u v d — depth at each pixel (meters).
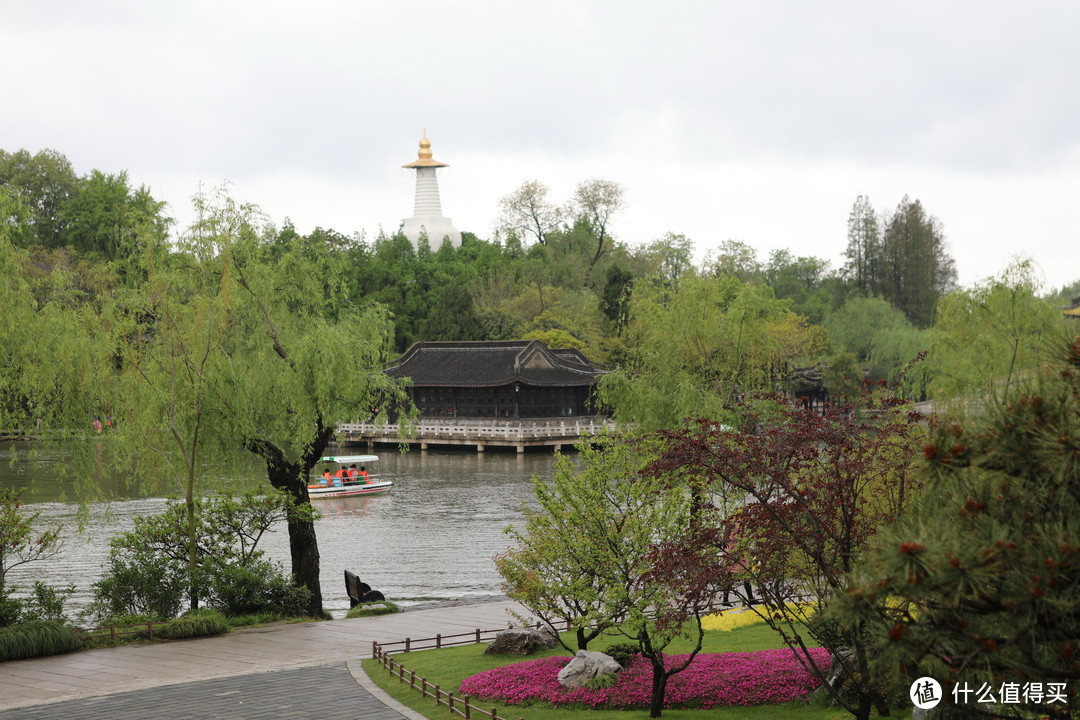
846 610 8.93
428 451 96.19
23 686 22.50
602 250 154.38
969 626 9.07
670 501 20.17
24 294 29.80
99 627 28.83
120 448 31.86
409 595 38.22
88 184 109.44
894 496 17.47
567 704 19.92
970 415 10.41
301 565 33.38
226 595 31.25
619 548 20.42
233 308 31.95
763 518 15.82
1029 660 8.97
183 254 31.48
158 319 31.58
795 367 93.88
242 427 31.66
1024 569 8.77
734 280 45.59
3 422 29.52
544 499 21.28
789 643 17.16
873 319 117.50
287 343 33.19
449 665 24.34
